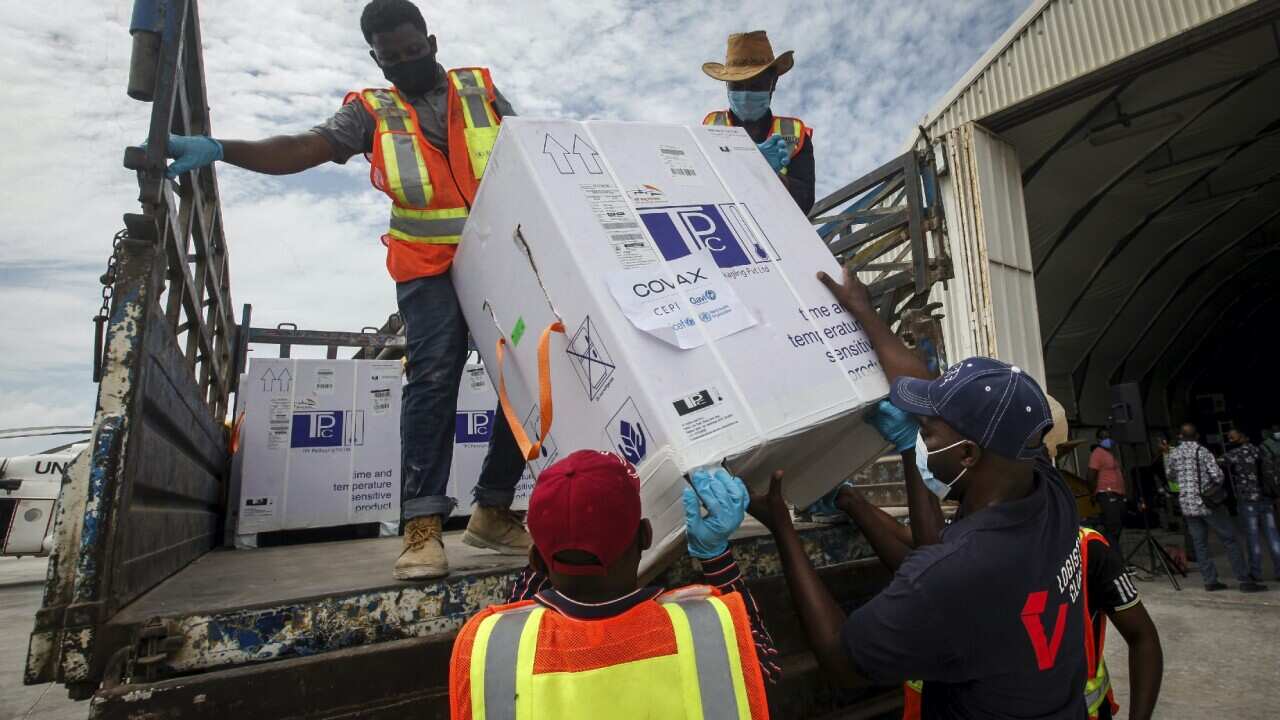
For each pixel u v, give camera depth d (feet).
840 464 5.41
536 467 5.41
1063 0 23.24
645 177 5.13
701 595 3.36
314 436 12.68
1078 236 35.76
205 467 10.00
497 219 5.29
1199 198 36.11
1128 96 25.86
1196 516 20.97
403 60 6.38
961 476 4.15
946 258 14.58
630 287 4.39
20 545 27.48
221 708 3.71
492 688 2.84
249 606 4.13
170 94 4.96
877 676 3.84
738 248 5.02
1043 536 3.97
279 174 6.03
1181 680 11.91
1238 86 26.27
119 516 4.24
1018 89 24.27
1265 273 50.85
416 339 6.17
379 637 4.45
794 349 4.66
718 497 3.78
